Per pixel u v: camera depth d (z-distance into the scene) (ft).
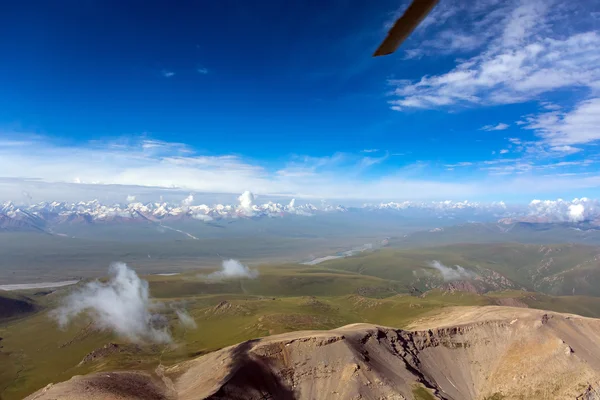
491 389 527.81
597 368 511.40
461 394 524.11
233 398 395.14
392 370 500.74
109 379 422.82
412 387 474.49
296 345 494.18
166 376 486.79
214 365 473.26
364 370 470.80
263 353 478.59
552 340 555.69
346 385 453.17
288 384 454.81
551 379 506.48
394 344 560.61
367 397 441.27
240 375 429.38
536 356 542.98
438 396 464.24
